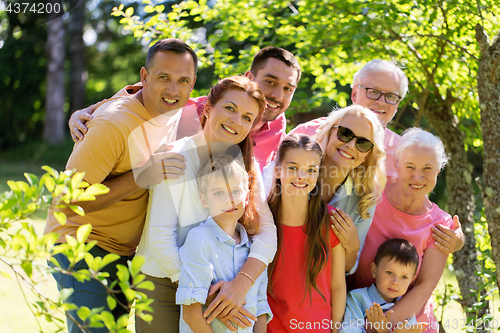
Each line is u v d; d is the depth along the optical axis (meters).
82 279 1.69
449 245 2.88
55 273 2.54
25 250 1.67
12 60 17.83
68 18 17.67
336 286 2.66
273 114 3.35
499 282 2.92
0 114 18.20
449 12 3.94
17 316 3.70
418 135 2.94
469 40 4.05
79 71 18.14
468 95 4.37
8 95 18.16
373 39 4.33
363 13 4.30
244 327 2.28
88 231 1.71
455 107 4.53
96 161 2.38
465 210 4.24
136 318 2.52
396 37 4.29
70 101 18.28
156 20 4.41
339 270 2.66
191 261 2.28
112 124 2.41
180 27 4.56
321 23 4.50
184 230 2.43
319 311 2.58
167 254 2.29
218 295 2.25
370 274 2.92
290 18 4.69
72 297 2.46
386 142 3.42
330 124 2.87
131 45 19.86
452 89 4.41
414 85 4.55
